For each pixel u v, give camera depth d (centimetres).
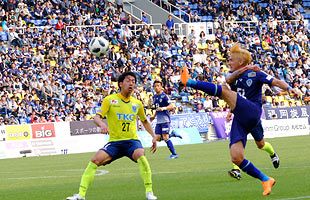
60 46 8506
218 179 3262
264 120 8206
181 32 10250
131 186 3166
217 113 8125
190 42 9669
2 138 6675
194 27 10262
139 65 8688
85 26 9000
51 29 8619
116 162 4888
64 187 3300
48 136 6919
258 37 10294
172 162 4631
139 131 7219
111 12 9669
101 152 2581
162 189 2966
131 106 2623
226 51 9900
